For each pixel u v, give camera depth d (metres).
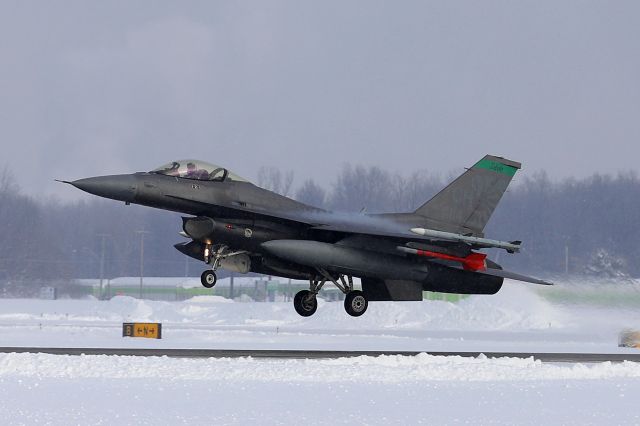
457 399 56.03
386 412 50.62
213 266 97.44
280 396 55.72
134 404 52.00
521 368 71.25
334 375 65.38
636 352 101.69
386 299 103.19
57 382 60.56
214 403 52.72
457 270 105.62
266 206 97.88
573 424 47.91
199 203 94.44
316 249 95.62
